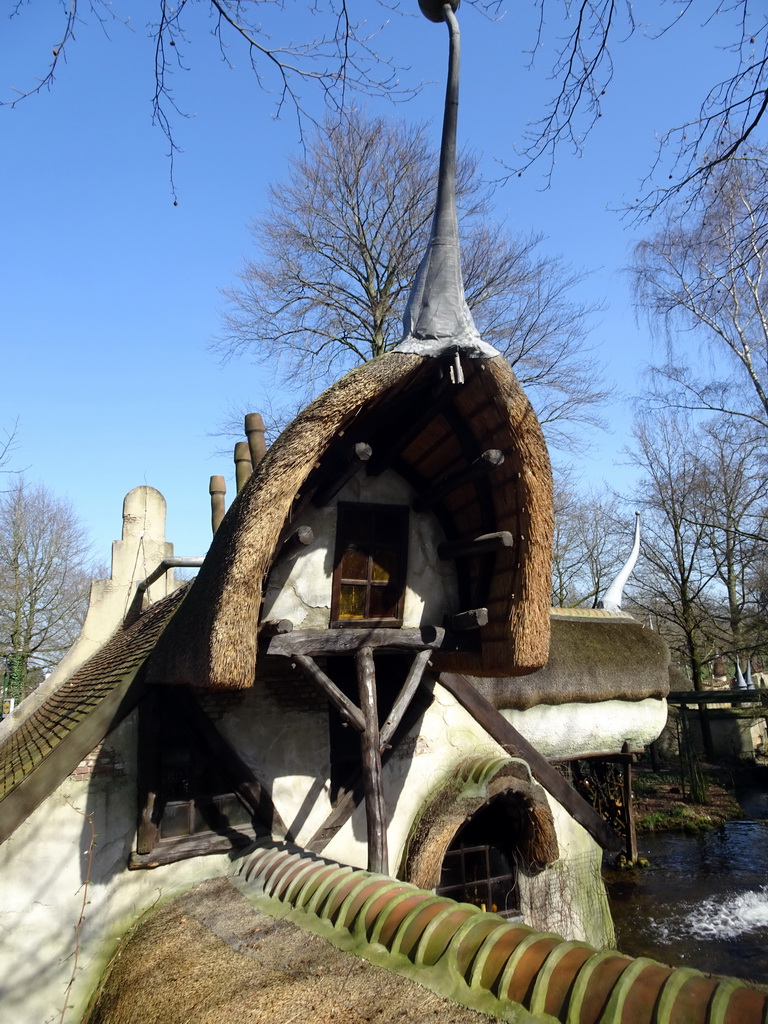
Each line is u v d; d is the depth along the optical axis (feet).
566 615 34.27
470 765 21.95
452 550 18.19
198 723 19.20
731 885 37.42
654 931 31.09
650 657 33.30
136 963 14.73
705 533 75.15
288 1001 10.53
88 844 17.52
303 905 14.11
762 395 43.34
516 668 16.16
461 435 16.70
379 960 11.07
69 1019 16.10
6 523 82.94
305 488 16.31
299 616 16.98
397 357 14.64
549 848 22.57
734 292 39.86
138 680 18.75
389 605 18.15
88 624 35.58
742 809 56.29
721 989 7.98
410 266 55.42
